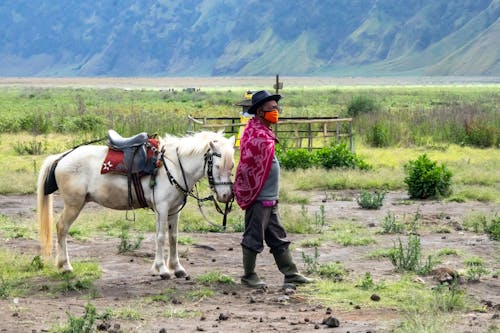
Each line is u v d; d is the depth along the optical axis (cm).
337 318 941
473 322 900
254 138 1087
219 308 1004
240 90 13988
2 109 6216
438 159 2747
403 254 1276
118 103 7950
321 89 13675
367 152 2931
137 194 1168
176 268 1188
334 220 1678
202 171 1151
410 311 959
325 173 2275
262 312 981
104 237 1494
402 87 15788
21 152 2856
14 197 1989
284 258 1121
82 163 1183
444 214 1753
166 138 1180
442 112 4156
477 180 2256
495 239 1475
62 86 17712
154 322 931
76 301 1040
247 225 1116
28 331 890
